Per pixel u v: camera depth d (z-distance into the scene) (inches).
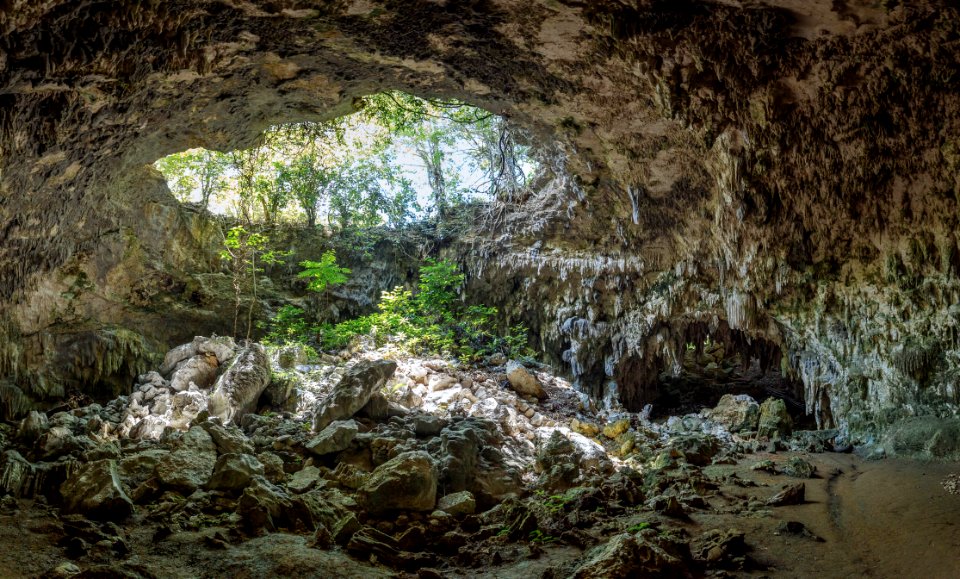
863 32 239.3
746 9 231.5
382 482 209.2
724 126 294.0
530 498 239.3
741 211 348.8
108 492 188.9
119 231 369.1
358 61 289.1
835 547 191.6
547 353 520.7
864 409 354.0
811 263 361.4
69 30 205.6
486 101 340.8
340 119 484.7
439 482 232.1
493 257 518.6
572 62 287.3
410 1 241.9
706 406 550.9
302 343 425.7
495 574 167.8
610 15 246.5
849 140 296.7
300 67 287.7
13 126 231.0
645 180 385.7
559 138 370.0
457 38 272.8
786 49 253.0
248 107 314.7
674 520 213.3
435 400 359.9
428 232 553.3
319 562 164.2
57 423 272.7
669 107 284.4
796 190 332.2
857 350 354.6
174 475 214.5
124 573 148.0
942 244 301.7
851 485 271.9
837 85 269.3
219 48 253.8
